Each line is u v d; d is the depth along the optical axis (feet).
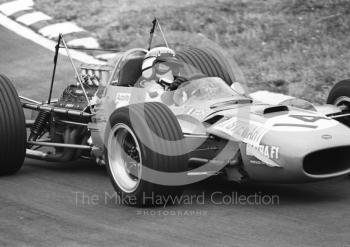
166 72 88.33
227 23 173.88
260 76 141.28
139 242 62.03
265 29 166.50
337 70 139.95
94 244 61.67
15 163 89.61
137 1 202.18
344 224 67.36
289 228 66.18
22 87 145.89
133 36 175.42
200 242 61.87
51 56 165.68
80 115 91.50
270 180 74.79
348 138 73.15
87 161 101.96
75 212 72.54
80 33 179.83
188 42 165.58
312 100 127.54
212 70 98.12
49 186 84.84
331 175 72.69
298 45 154.51
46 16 193.57
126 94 87.30
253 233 64.59
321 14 170.19
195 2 193.36
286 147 71.56
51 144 91.91
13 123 88.33
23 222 68.85
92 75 96.07
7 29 184.03
